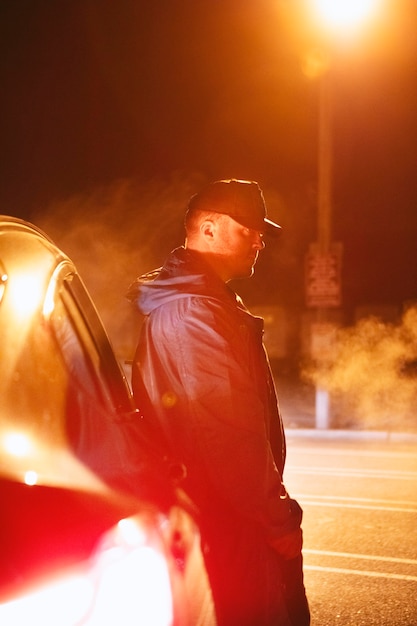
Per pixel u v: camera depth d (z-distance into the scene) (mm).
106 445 2576
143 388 3107
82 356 2699
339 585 6398
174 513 2619
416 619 5672
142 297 3188
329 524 8344
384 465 12406
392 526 8266
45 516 2125
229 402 2936
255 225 3311
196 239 3342
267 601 2928
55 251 2836
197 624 2643
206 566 2889
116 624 2188
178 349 3012
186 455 2980
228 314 3072
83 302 2846
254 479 2904
